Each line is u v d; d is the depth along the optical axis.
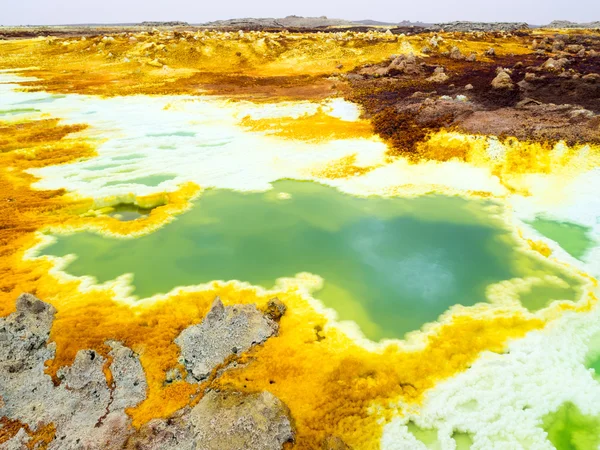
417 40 73.19
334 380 14.45
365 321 17.48
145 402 13.59
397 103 42.50
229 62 70.75
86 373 14.12
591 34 93.00
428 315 17.88
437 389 14.25
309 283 19.84
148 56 70.81
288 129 39.41
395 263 21.50
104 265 21.25
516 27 124.88
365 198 28.09
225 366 14.84
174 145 36.59
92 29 164.50
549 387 14.27
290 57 71.56
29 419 12.82
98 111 46.56
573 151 29.31
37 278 20.17
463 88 45.62
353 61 67.75
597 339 16.42
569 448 12.59
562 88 41.84
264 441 11.90
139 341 16.03
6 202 26.61
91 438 12.38
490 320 17.34
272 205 27.27
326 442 12.35
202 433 12.03
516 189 28.09
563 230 24.00
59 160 33.12
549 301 18.44
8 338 14.63
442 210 26.58
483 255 22.03
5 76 62.03
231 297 18.73
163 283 19.88
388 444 12.50
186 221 25.41
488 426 13.05
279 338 16.17
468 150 31.48
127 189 28.36
